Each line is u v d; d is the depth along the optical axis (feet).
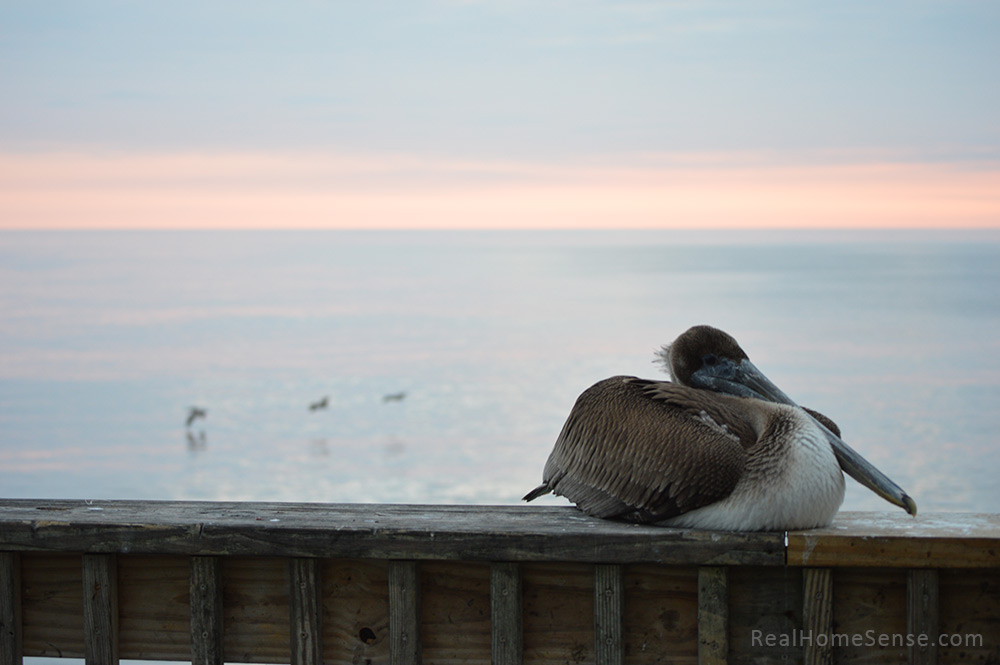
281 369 364.58
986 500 143.64
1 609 12.78
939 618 11.82
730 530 12.41
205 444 221.05
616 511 13.30
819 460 12.37
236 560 12.75
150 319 570.87
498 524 12.62
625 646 12.32
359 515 13.08
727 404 14.15
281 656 12.73
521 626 12.26
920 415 223.30
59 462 199.82
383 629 12.56
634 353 411.13
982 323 468.34
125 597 12.86
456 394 305.12
